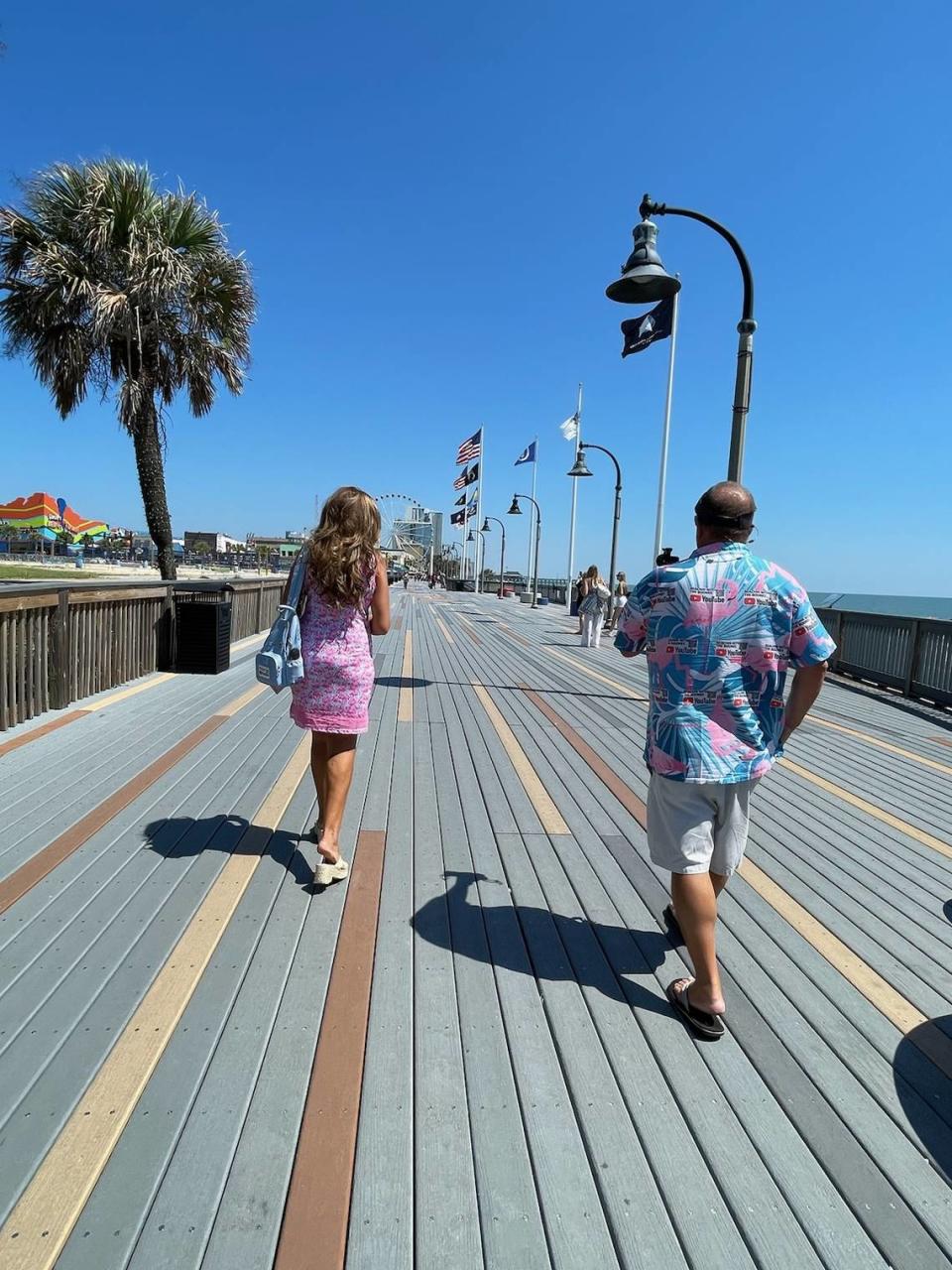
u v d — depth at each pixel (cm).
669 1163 200
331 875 335
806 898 362
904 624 1043
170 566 1224
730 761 242
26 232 1042
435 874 362
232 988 262
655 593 255
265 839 389
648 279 772
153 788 457
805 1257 175
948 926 341
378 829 414
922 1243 180
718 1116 218
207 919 306
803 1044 252
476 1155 199
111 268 1091
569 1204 186
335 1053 233
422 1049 238
